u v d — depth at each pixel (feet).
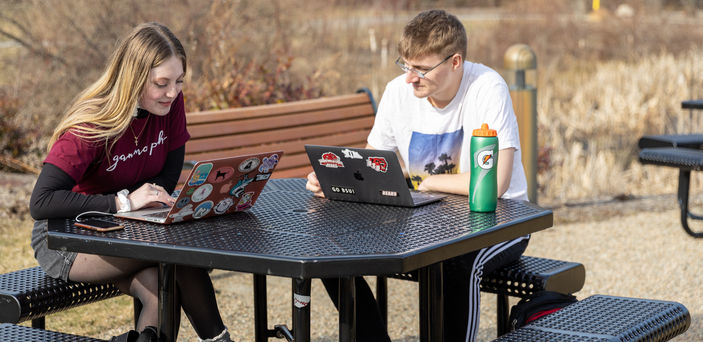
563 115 33.91
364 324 10.10
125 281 9.18
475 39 50.31
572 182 25.79
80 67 29.14
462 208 9.45
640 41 53.36
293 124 17.04
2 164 24.62
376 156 9.33
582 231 20.72
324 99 18.08
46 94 28.17
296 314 7.72
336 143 17.75
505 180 10.73
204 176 8.39
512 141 10.89
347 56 36.37
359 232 8.18
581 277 11.15
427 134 11.62
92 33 29.43
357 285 10.14
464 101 11.29
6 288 9.33
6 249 17.47
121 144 9.61
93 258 9.09
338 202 9.89
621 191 25.48
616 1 57.16
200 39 26.86
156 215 8.84
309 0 36.52
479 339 13.30
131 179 9.93
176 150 10.59
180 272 8.74
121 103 9.27
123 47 9.37
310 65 32.83
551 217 9.30
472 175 9.21
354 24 41.57
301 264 7.02
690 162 17.87
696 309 14.97
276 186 11.13
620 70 42.22
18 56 29.55
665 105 33.60
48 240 8.16
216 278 16.44
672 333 9.22
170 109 10.42
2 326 8.65
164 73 9.36
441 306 8.84
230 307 14.74
